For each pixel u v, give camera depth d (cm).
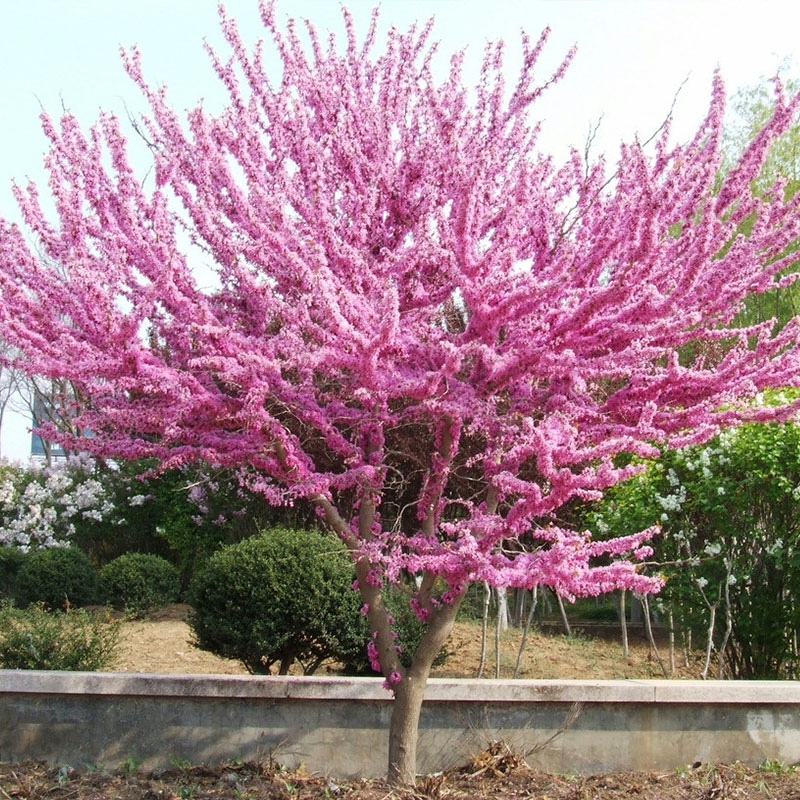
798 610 672
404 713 429
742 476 690
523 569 359
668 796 452
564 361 365
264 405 410
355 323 371
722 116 379
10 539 1291
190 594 723
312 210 400
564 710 502
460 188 395
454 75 487
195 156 433
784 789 463
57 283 385
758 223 404
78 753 482
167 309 398
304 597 677
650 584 363
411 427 756
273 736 489
